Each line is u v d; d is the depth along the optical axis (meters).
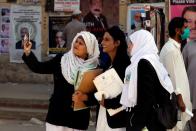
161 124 7.66
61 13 21.98
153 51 7.93
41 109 18.16
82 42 8.65
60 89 8.80
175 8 20.75
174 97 7.95
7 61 22.55
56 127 8.82
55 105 8.82
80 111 8.80
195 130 11.23
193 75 11.02
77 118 8.80
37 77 22.33
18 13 22.30
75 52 8.66
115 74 8.25
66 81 8.74
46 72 8.95
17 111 17.75
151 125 7.60
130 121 7.74
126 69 8.01
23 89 20.72
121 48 8.39
